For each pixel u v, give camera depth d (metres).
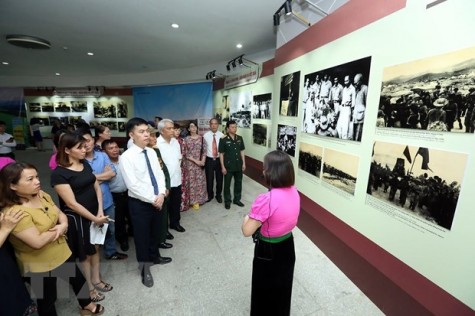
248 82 5.36
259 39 4.64
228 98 6.62
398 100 1.51
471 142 1.13
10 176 1.19
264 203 1.20
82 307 1.67
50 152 9.17
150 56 6.10
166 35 4.46
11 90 9.57
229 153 3.55
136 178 1.87
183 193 3.51
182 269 2.23
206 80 7.65
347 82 1.97
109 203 2.19
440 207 1.28
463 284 1.20
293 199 1.27
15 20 3.81
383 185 1.65
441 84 1.25
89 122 9.84
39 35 4.52
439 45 1.26
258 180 5.13
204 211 3.57
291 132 3.00
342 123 2.06
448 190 1.24
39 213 1.28
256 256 1.33
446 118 1.23
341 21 2.03
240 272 2.20
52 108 9.82
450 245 1.25
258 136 5.06
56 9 3.38
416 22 1.37
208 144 3.83
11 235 1.24
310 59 2.53
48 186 4.73
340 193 2.14
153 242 2.23
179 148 2.92
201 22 3.80
